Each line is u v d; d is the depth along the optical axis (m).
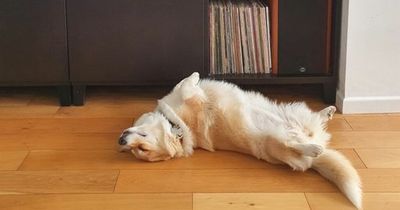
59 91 2.10
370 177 1.44
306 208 1.28
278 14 2.07
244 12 2.09
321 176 1.46
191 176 1.47
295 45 2.11
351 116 1.96
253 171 1.50
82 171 1.50
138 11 1.99
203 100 1.66
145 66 2.06
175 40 2.03
